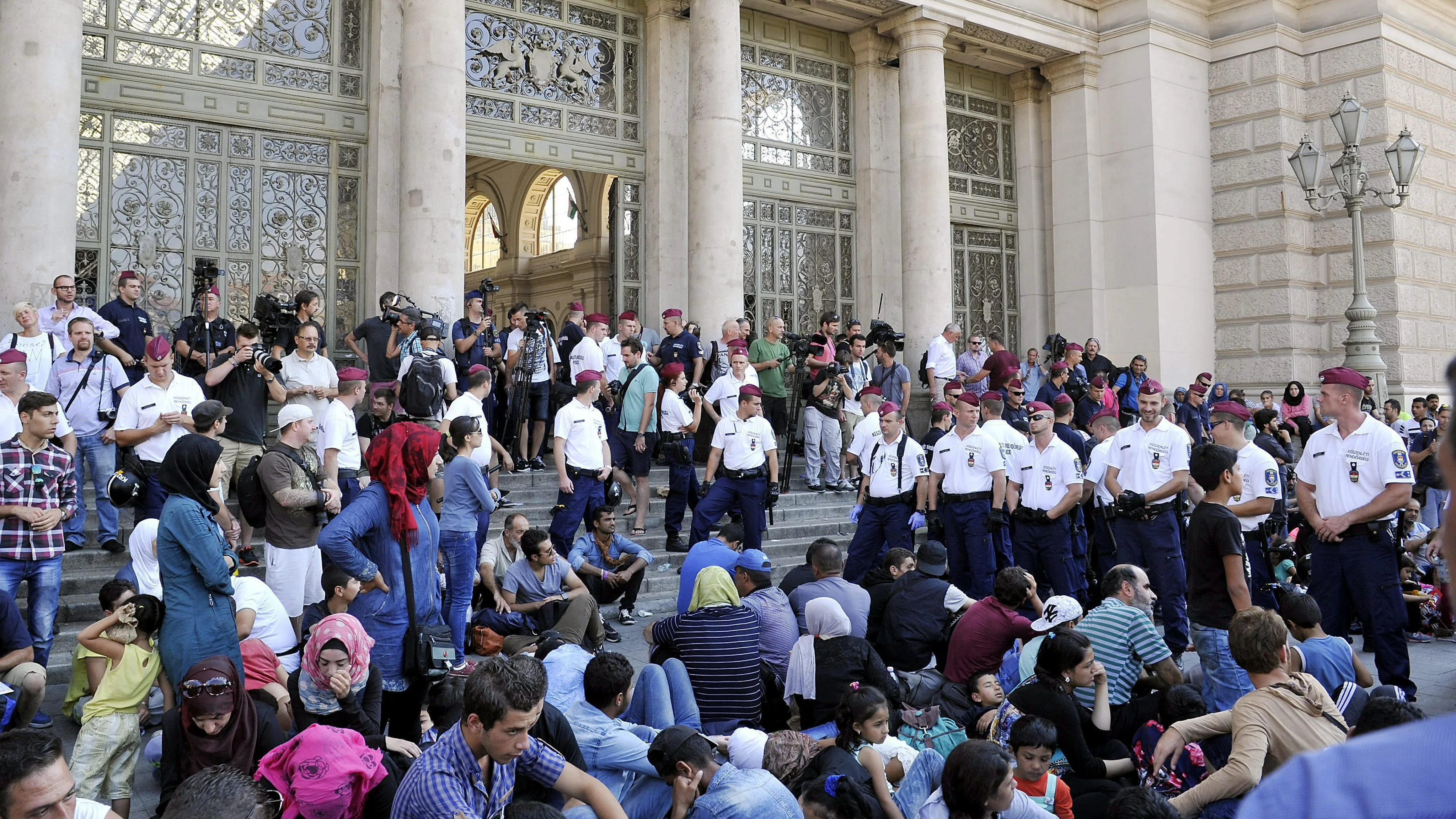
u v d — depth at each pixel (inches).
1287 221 716.7
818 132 668.1
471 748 137.9
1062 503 345.1
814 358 516.7
